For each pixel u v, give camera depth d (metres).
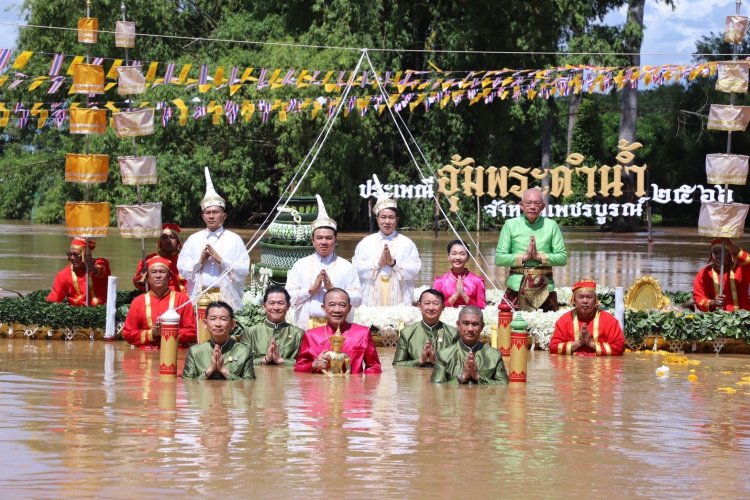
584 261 30.08
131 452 7.84
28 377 11.34
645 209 50.28
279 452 7.89
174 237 15.34
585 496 6.84
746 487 7.11
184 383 11.08
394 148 49.44
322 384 11.17
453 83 18.84
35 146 56.16
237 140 47.38
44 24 48.81
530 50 45.41
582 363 13.09
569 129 60.50
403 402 10.10
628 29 46.62
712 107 15.45
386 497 6.75
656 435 8.71
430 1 47.72
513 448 8.16
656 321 14.29
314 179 44.31
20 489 6.82
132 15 49.00
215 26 54.25
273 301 12.70
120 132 15.55
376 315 14.51
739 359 13.67
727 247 15.50
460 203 47.69
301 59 42.50
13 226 50.19
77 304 15.42
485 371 11.34
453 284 15.30
